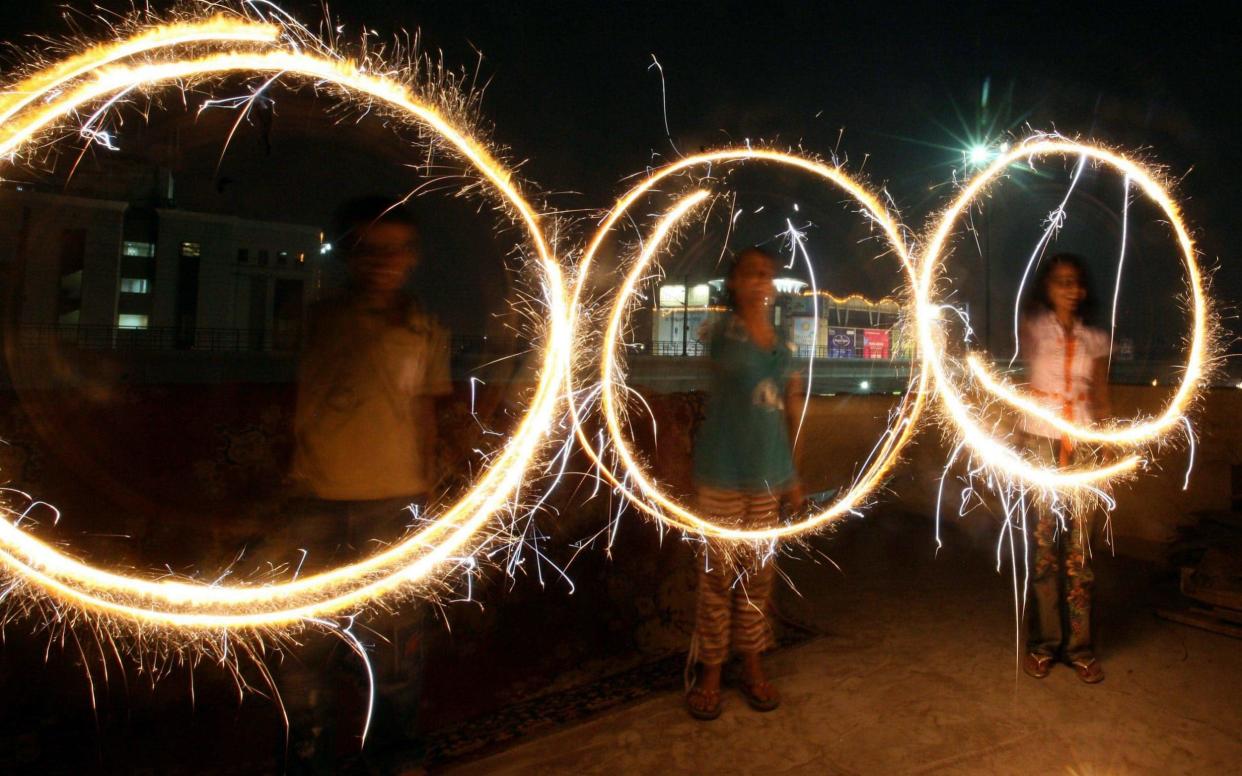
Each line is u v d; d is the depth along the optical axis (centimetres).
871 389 2175
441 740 241
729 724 249
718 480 260
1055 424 283
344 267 205
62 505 222
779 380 264
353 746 238
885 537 473
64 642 225
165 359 1695
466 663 284
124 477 230
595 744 237
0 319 244
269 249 2692
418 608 213
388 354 203
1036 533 287
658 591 331
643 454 323
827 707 260
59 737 225
